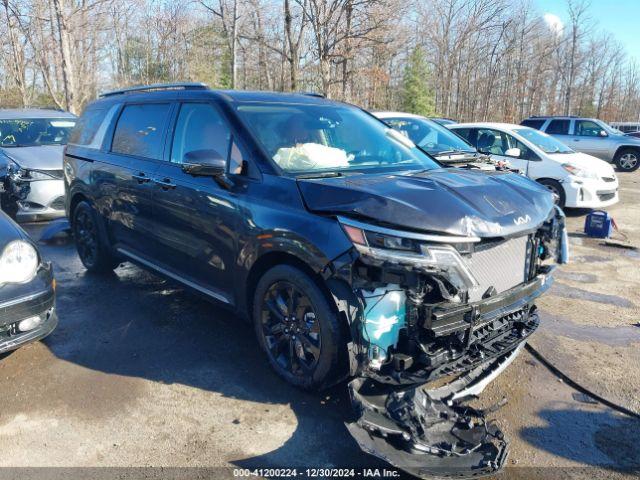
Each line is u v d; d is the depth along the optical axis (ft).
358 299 9.64
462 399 10.83
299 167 12.22
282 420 10.69
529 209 10.97
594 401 11.76
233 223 12.11
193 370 12.57
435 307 9.40
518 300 10.80
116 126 17.39
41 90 97.55
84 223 19.42
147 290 17.94
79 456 9.57
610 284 19.92
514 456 9.87
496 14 125.08
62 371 12.46
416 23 132.26
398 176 11.63
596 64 184.85
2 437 10.05
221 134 13.15
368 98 96.84
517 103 148.46
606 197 32.04
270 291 11.69
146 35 110.93
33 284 11.75
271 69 82.94
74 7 57.82
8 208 26.27
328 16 58.44
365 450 8.81
